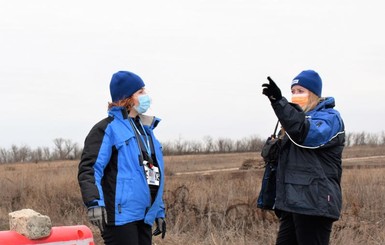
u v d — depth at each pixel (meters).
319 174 4.42
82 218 10.57
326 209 4.39
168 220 9.65
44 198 13.20
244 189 12.83
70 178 16.75
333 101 4.70
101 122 4.21
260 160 34.50
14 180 16.81
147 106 4.36
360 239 7.52
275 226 8.62
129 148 4.16
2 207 13.18
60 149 74.31
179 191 11.67
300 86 4.72
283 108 4.28
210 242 7.68
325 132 4.35
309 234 4.57
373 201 10.31
